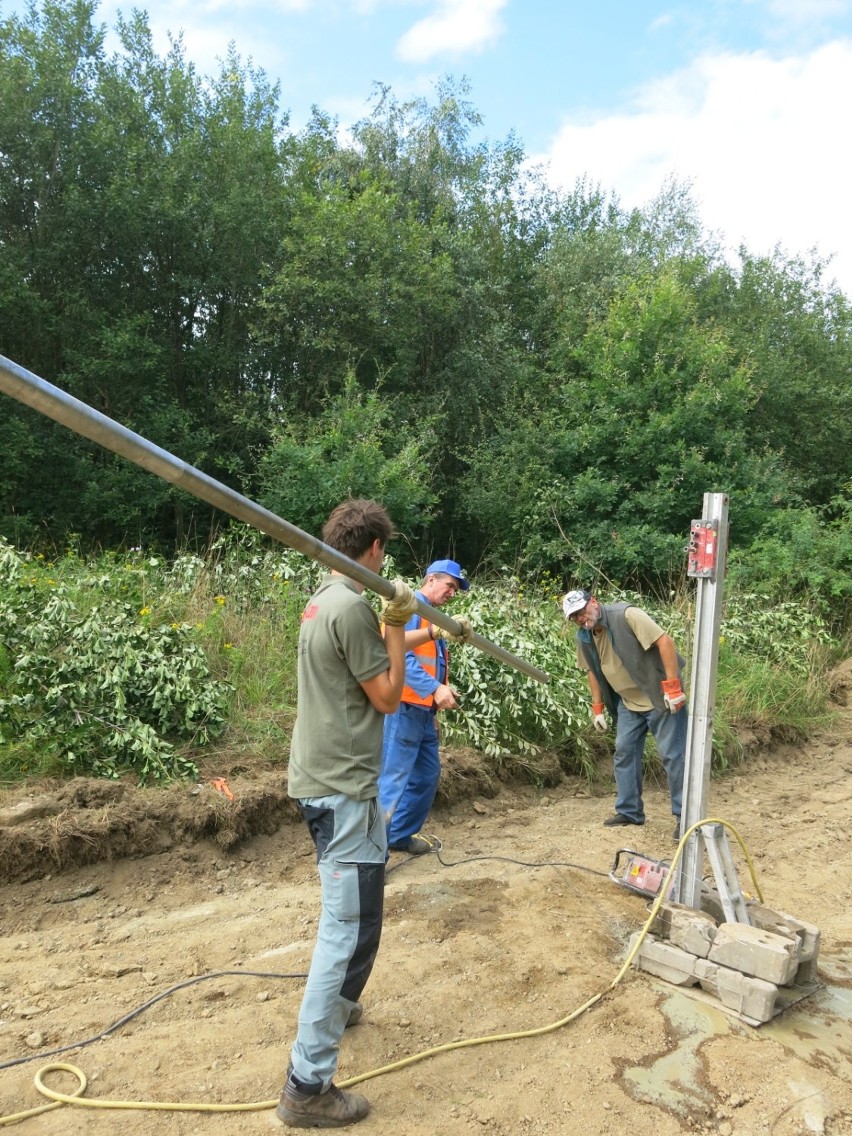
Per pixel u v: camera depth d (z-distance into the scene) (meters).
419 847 5.09
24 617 5.72
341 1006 2.66
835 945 4.36
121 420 13.16
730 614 10.95
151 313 14.28
